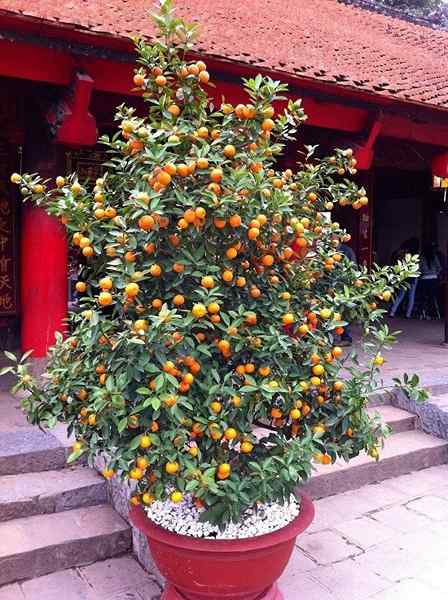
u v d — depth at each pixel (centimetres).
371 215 1123
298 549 360
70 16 423
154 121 259
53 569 327
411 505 422
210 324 227
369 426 274
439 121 632
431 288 1170
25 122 531
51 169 532
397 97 567
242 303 252
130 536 347
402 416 532
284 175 283
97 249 240
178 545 241
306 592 315
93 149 700
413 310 1194
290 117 277
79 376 256
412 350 807
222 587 248
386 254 1305
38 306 532
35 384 265
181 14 598
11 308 692
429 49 938
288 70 500
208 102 283
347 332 763
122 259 229
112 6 510
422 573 335
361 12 1073
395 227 1287
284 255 260
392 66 698
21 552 318
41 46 419
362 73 602
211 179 232
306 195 289
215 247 242
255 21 702
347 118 595
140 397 230
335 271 295
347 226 1116
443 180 717
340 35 814
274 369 247
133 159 241
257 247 255
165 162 226
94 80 463
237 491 235
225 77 494
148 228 223
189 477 231
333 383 266
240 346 234
